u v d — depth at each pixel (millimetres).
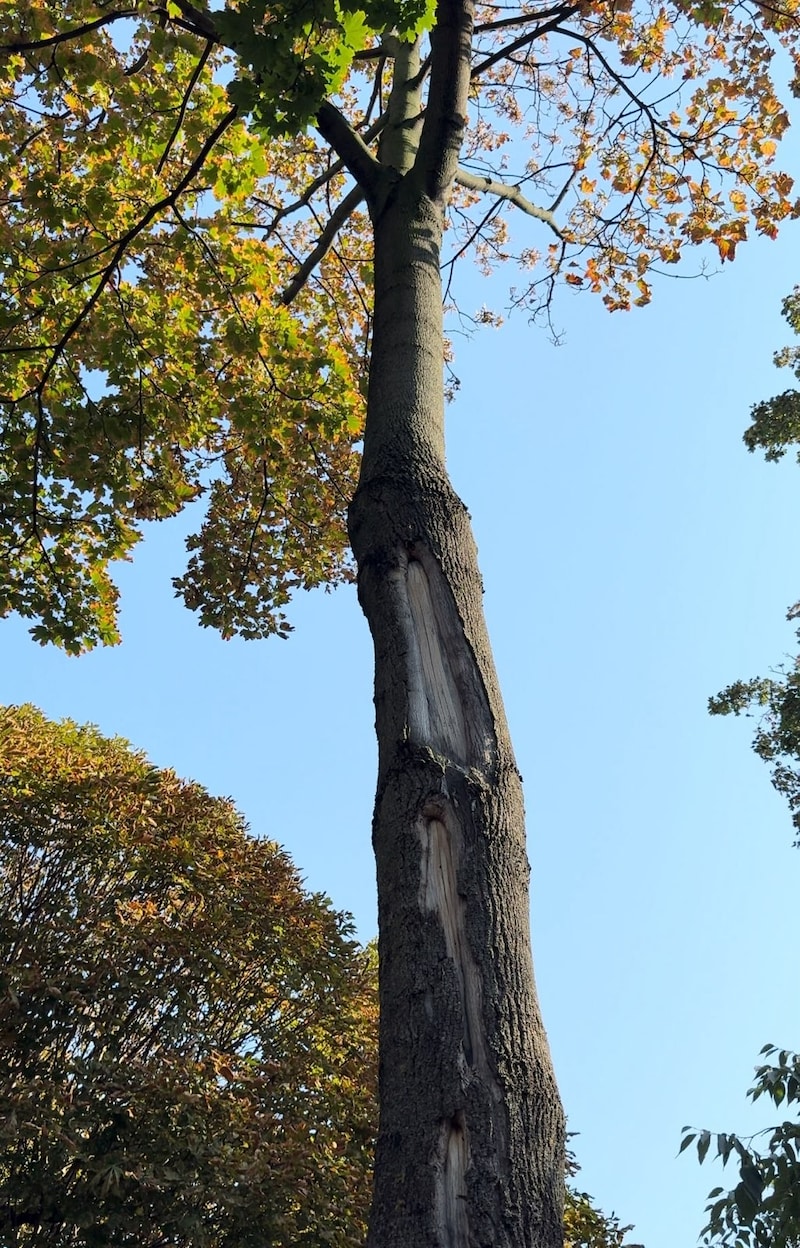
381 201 4836
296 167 9562
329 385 7949
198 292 8008
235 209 8031
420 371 4109
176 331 8125
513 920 2846
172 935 9328
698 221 8336
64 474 8133
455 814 2965
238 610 9281
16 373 7957
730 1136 4215
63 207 7062
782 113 7887
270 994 9695
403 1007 2693
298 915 10281
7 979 8648
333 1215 8023
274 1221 7566
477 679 3256
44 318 7883
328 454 9070
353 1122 9117
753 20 7773
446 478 3750
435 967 2715
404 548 3529
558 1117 2598
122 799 10055
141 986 8891
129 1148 7891
